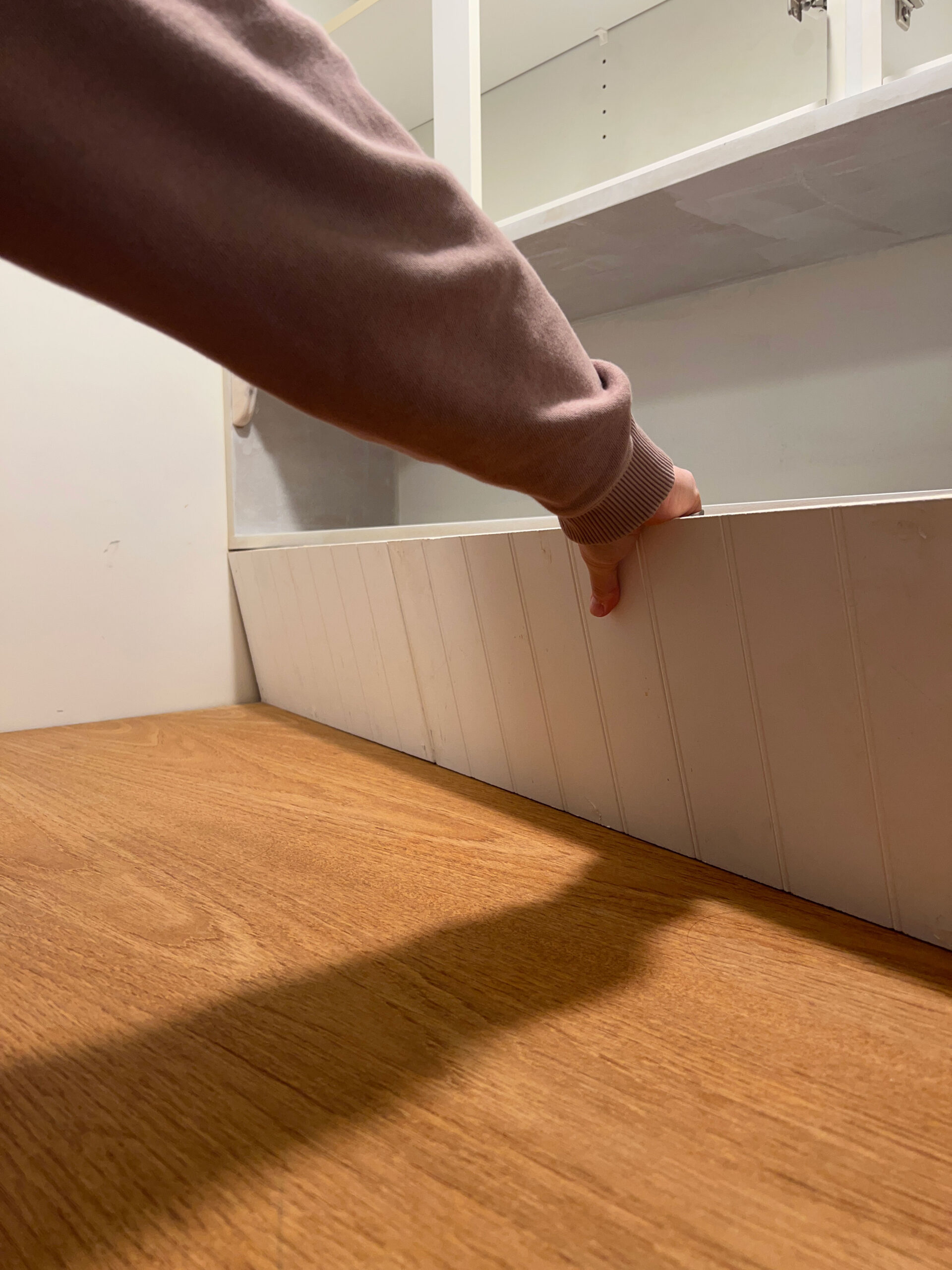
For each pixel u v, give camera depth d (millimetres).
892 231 1141
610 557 690
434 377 372
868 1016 480
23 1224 325
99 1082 422
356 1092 411
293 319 323
